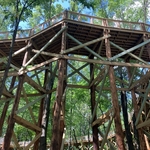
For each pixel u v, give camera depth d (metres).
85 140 21.53
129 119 17.39
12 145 18.62
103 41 10.34
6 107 11.12
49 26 9.79
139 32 10.27
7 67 6.70
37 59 12.56
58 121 6.78
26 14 8.51
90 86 11.82
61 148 8.66
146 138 12.85
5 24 10.95
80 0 9.61
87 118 22.09
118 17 16.00
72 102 19.16
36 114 16.94
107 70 9.52
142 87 13.62
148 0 16.02
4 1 7.96
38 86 10.79
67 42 10.85
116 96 8.05
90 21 10.04
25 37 10.54
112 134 19.45
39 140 11.10
